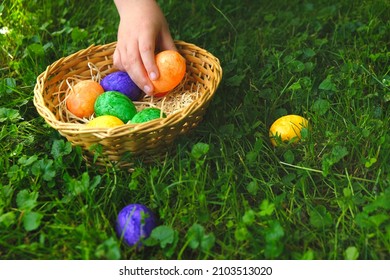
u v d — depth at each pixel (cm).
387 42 127
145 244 93
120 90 114
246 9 140
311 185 103
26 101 116
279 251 91
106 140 100
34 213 95
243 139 110
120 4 114
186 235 95
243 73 122
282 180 103
